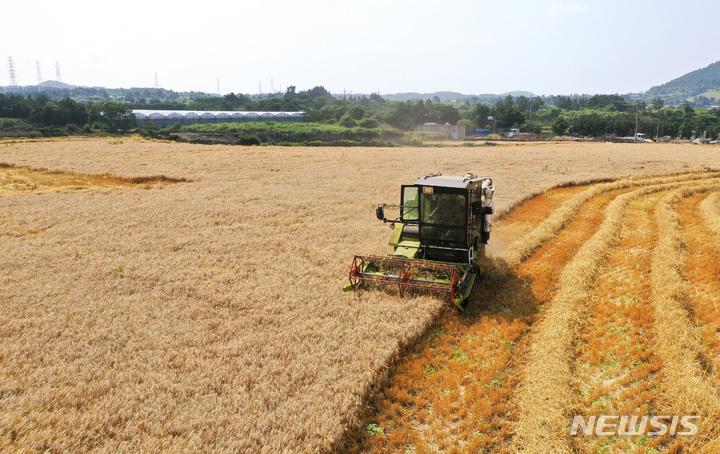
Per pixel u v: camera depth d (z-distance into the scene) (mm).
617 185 26797
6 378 7883
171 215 20578
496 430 6867
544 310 10664
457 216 11570
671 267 11992
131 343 9086
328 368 8148
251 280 12648
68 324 9961
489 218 14250
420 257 12336
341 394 7414
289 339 9219
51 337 9461
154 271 13312
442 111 126750
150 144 53781
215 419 6852
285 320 10047
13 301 11141
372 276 11773
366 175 32625
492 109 148375
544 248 15484
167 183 29875
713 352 8164
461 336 9703
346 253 14812
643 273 12406
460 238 11672
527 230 17906
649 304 10406
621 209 20156
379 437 6750
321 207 22328
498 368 8297
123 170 33438
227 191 26641
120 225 18875
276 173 33438
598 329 9539
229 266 13891
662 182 28062
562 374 7785
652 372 7949
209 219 19875
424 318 9969
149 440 6398
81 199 24109
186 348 8883
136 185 28938
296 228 18312
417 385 7977
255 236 17266
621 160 38594
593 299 11031
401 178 31219
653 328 9289
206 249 15641
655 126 117750
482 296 11516
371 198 24609
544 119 172375
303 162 39719
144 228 18469
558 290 11719
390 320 10047
